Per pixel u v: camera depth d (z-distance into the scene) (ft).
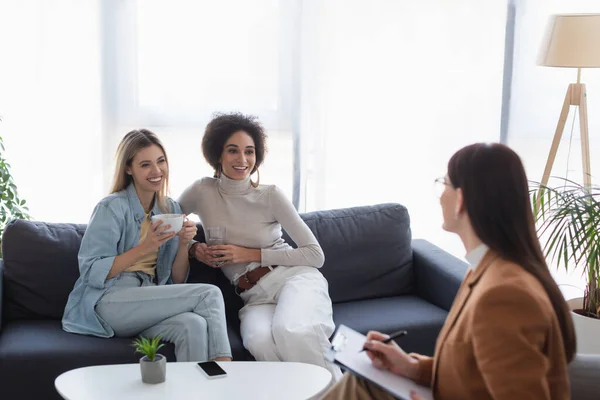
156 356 7.07
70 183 12.19
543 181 12.28
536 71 13.60
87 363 8.32
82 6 11.81
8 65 11.70
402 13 12.84
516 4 13.32
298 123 12.85
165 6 12.17
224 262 9.48
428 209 13.55
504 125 13.69
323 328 8.74
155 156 9.20
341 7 12.63
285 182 13.01
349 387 6.01
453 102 13.30
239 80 12.59
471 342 5.01
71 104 12.01
